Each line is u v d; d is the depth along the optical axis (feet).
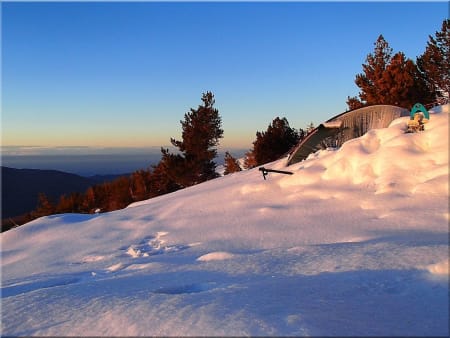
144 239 33.99
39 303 13.83
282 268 16.44
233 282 14.98
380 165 32.83
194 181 124.98
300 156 51.60
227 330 9.29
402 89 80.69
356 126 49.88
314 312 10.36
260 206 35.68
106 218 44.29
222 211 37.35
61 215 48.78
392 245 17.39
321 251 18.39
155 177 134.92
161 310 11.02
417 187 28.60
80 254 32.14
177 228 35.32
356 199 30.48
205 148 127.03
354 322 9.76
